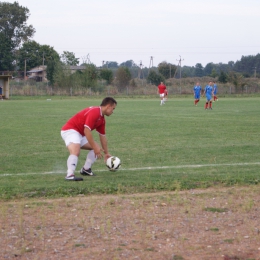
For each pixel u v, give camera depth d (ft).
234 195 28.45
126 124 77.10
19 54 368.68
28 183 32.01
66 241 20.48
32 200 27.58
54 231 21.72
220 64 575.79
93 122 32.94
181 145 51.72
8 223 22.86
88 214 24.35
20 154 46.06
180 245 20.11
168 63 393.29
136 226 22.39
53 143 54.24
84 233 21.47
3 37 352.69
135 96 227.20
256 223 23.04
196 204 26.32
